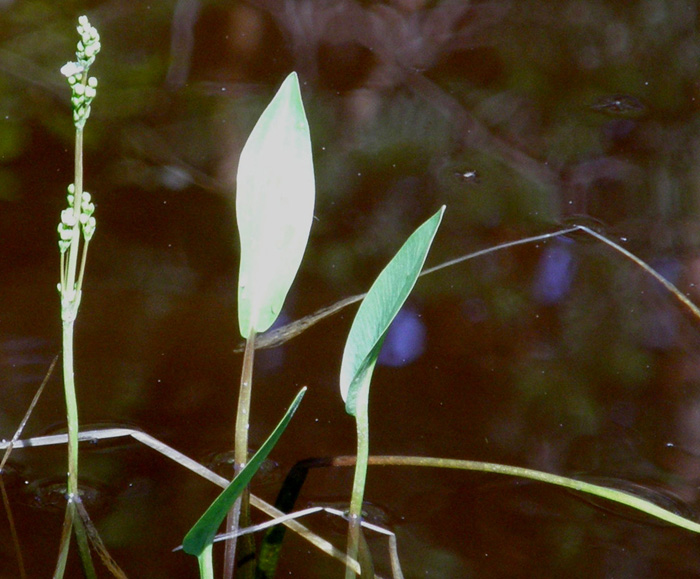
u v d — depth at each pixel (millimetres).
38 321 1280
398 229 1410
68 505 1161
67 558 1133
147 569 1130
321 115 1695
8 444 1186
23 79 1704
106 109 1620
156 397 1232
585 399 1251
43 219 1374
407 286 1095
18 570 1124
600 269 1370
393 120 1686
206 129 1574
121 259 1343
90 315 1290
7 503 1162
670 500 1178
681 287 1351
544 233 1410
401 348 1290
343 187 1466
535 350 1292
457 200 1454
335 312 1312
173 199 1419
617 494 1154
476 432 1224
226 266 1347
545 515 1173
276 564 1133
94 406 1223
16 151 1466
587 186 1479
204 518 1063
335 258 1370
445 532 1160
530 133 1648
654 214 1437
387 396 1250
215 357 1267
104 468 1187
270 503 1168
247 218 1146
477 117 1714
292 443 1209
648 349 1295
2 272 1316
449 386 1259
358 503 1146
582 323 1316
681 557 1150
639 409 1245
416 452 1206
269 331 1289
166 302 1307
